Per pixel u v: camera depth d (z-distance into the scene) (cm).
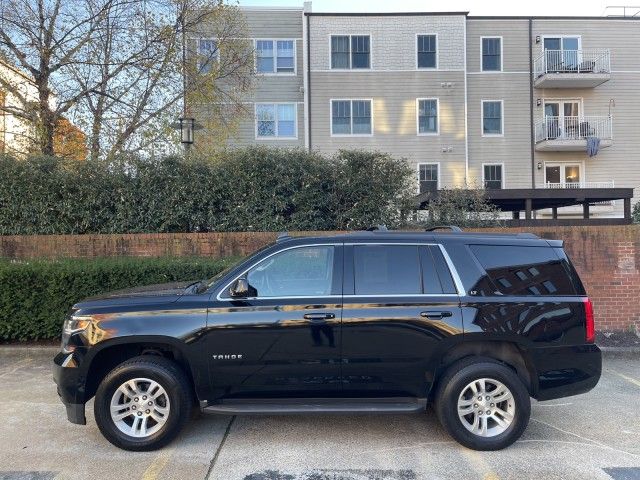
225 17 1357
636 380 576
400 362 388
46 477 346
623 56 2284
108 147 1162
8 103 1148
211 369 386
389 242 412
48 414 465
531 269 409
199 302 393
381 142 2194
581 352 396
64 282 680
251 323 386
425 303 391
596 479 344
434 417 461
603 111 2284
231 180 877
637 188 2277
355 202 901
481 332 387
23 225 867
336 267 405
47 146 1123
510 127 2269
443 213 937
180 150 1091
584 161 2278
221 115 1374
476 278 402
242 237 830
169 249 833
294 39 2211
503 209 1861
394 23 2198
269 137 2194
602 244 763
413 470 357
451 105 2205
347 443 404
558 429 434
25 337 683
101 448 393
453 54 2200
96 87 1168
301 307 389
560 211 2281
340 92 2188
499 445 385
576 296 406
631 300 760
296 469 359
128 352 411
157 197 877
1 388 539
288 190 891
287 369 387
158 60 1183
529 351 392
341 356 387
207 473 352
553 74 2180
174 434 387
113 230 875
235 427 436
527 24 2277
